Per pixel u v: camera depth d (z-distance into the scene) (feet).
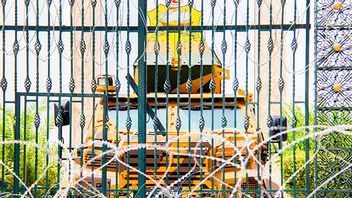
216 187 23.93
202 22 20.89
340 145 20.94
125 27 21.65
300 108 43.83
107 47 21.11
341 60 21.11
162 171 24.16
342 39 21.13
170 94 29.12
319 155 20.98
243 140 25.25
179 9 21.01
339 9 21.12
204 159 24.21
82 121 21.04
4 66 21.56
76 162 24.63
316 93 21.17
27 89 21.44
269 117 20.65
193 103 28.35
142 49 21.15
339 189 20.61
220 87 30.48
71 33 21.48
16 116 21.47
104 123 21.07
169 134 25.50
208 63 30.25
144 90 21.07
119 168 24.62
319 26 21.27
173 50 30.45
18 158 21.43
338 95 21.03
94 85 21.11
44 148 12.02
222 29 21.42
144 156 20.72
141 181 20.54
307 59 21.22
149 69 30.27
